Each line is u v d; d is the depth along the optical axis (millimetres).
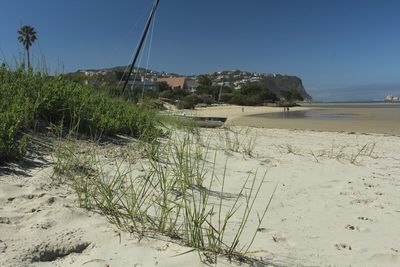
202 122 14352
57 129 5516
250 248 2979
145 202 3740
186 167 4559
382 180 5910
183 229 3166
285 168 6293
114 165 4926
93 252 2686
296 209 4125
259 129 16672
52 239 2740
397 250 3215
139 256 2650
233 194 4488
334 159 7570
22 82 6176
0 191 3529
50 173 4137
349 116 38625
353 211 4215
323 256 2994
